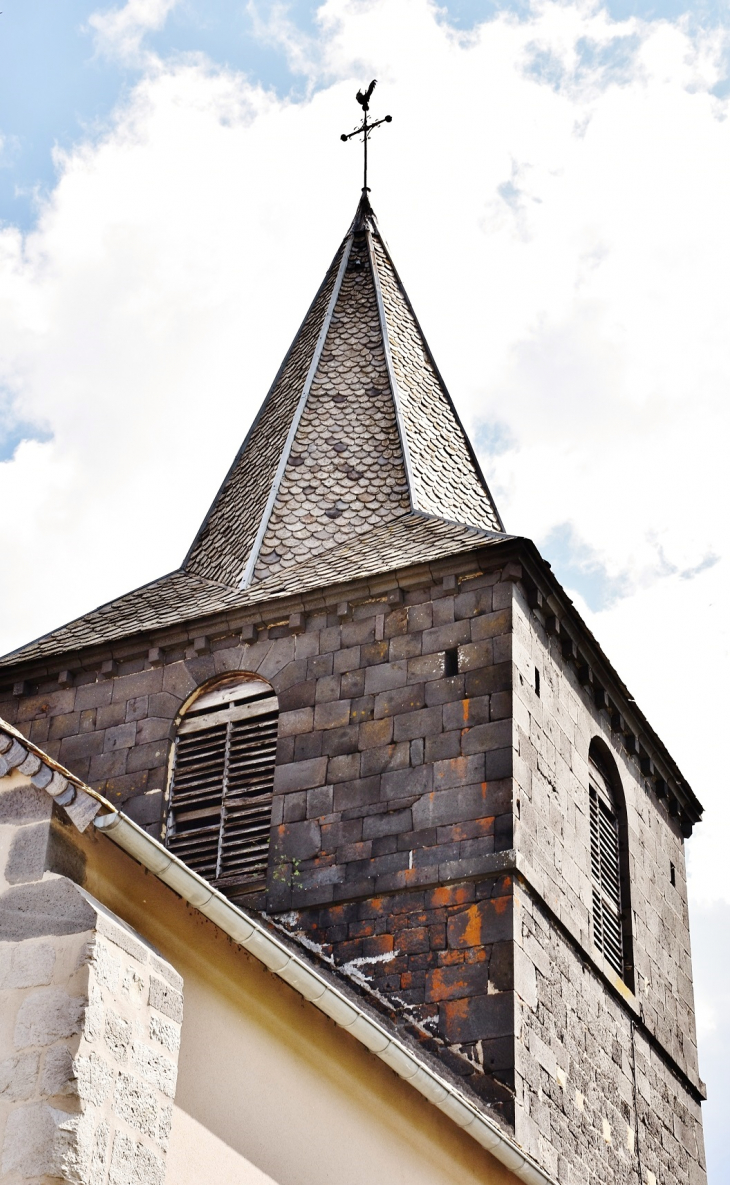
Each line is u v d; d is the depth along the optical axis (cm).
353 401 2683
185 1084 1202
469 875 1972
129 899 1186
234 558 2516
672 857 2514
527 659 2148
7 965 1095
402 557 2269
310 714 2181
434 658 2147
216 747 2227
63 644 2397
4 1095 1047
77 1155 1025
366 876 2031
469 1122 1495
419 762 2081
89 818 1150
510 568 2164
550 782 2125
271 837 2114
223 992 1266
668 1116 2230
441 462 2634
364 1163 1382
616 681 2380
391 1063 1400
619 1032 2148
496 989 1892
